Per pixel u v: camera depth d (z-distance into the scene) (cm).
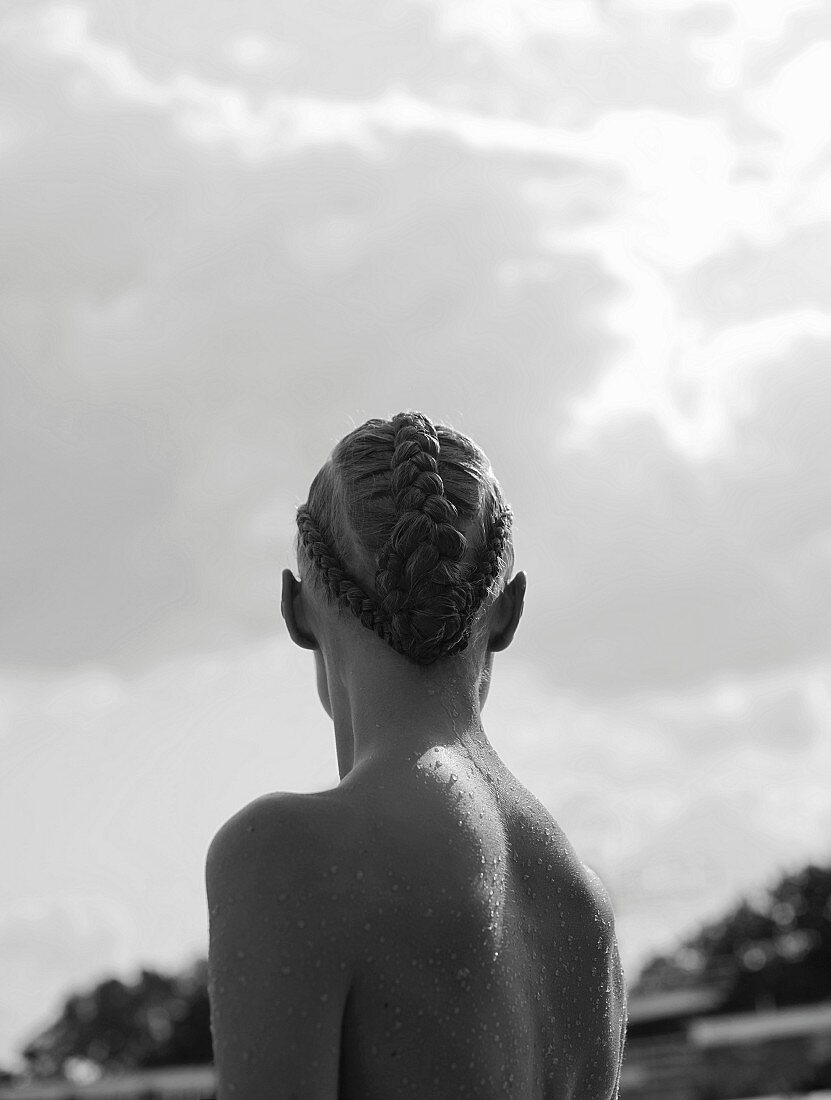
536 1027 130
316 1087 115
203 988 5584
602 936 140
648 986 3634
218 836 125
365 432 143
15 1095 4450
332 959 119
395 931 121
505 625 146
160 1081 4238
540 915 134
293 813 123
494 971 125
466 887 125
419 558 133
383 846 124
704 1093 3347
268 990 117
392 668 135
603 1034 138
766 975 3712
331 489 142
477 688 142
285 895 120
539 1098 130
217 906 122
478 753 138
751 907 3872
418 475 137
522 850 135
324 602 140
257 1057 115
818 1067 3378
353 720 137
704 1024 3494
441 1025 121
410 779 129
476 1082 121
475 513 139
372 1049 119
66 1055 5641
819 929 3862
